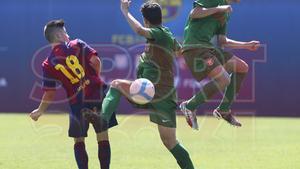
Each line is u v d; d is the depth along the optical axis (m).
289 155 31.42
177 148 23.19
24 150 32.69
